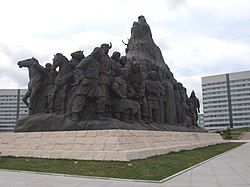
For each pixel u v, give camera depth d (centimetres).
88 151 1702
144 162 1534
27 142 2023
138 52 3238
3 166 1628
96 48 2214
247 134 7781
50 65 2491
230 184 1051
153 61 3231
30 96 2414
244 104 13125
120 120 2266
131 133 1845
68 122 2053
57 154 1784
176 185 1039
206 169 1484
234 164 1717
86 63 2144
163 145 2259
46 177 1264
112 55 2523
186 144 2794
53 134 1952
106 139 1723
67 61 2325
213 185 1032
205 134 3778
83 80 2111
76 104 2078
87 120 2078
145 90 2734
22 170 1489
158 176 1222
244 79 13238
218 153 2533
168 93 3127
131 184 1071
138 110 2444
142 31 3459
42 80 2433
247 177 1214
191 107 4003
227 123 13412
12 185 1075
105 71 2220
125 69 2462
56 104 2277
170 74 3434
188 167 1543
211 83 14000
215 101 13812
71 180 1177
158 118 2838
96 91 2134
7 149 2044
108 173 1299
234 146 3553
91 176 1256
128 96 2395
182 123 3444
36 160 1742
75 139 1838
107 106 2256
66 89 2219
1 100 11350
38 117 2230
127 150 1697
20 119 2330
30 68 2470
